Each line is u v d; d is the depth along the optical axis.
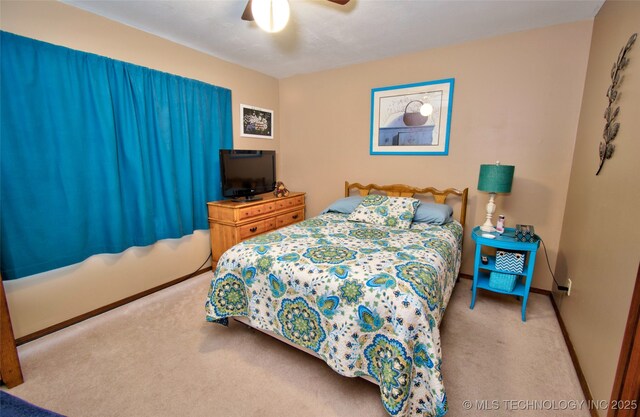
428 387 1.29
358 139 3.50
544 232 2.64
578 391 1.55
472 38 2.69
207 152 3.09
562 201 2.54
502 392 1.54
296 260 1.72
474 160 2.87
